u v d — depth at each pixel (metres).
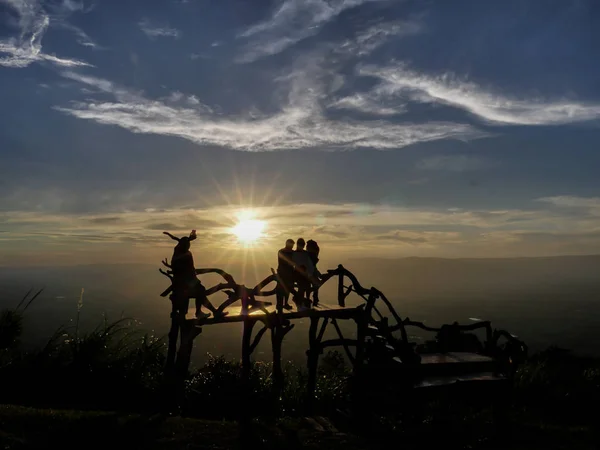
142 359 10.70
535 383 12.49
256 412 9.41
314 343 10.53
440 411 9.03
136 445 6.50
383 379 9.62
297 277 9.77
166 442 6.75
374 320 9.98
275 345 9.97
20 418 6.84
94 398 9.29
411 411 9.00
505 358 10.17
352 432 8.48
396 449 7.53
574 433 8.84
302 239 9.95
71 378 9.61
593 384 12.75
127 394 9.56
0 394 8.86
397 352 9.66
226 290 9.53
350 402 10.45
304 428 8.15
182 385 8.73
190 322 8.82
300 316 9.43
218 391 9.82
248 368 9.19
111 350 10.63
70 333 10.62
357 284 10.36
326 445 7.38
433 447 7.75
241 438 7.23
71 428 6.72
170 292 9.12
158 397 9.41
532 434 8.63
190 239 8.99
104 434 6.66
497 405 9.71
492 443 8.02
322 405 10.60
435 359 10.20
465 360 10.18
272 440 7.30
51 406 8.57
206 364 11.30
